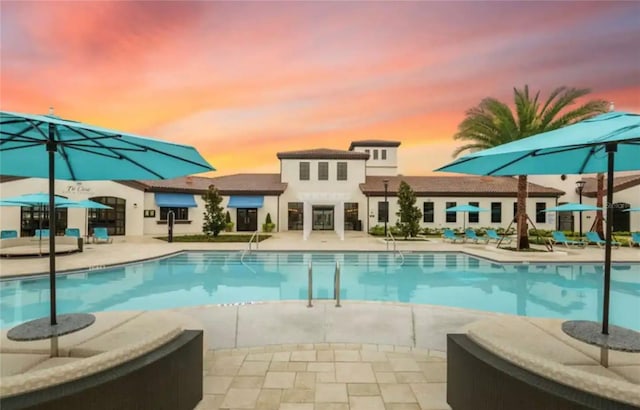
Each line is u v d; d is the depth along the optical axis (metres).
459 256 19.28
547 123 20.59
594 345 3.87
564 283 13.41
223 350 5.69
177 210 33.81
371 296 11.80
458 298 11.52
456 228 34.34
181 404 3.54
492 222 34.72
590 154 5.36
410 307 8.02
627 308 10.29
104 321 4.86
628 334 4.12
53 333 4.09
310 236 30.30
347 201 35.59
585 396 2.44
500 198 34.81
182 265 16.66
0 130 4.29
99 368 2.78
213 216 27.14
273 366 5.12
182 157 5.14
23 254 16.11
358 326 6.88
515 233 31.12
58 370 2.57
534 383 2.66
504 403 2.86
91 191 28.47
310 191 37.16
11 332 4.11
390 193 34.88
